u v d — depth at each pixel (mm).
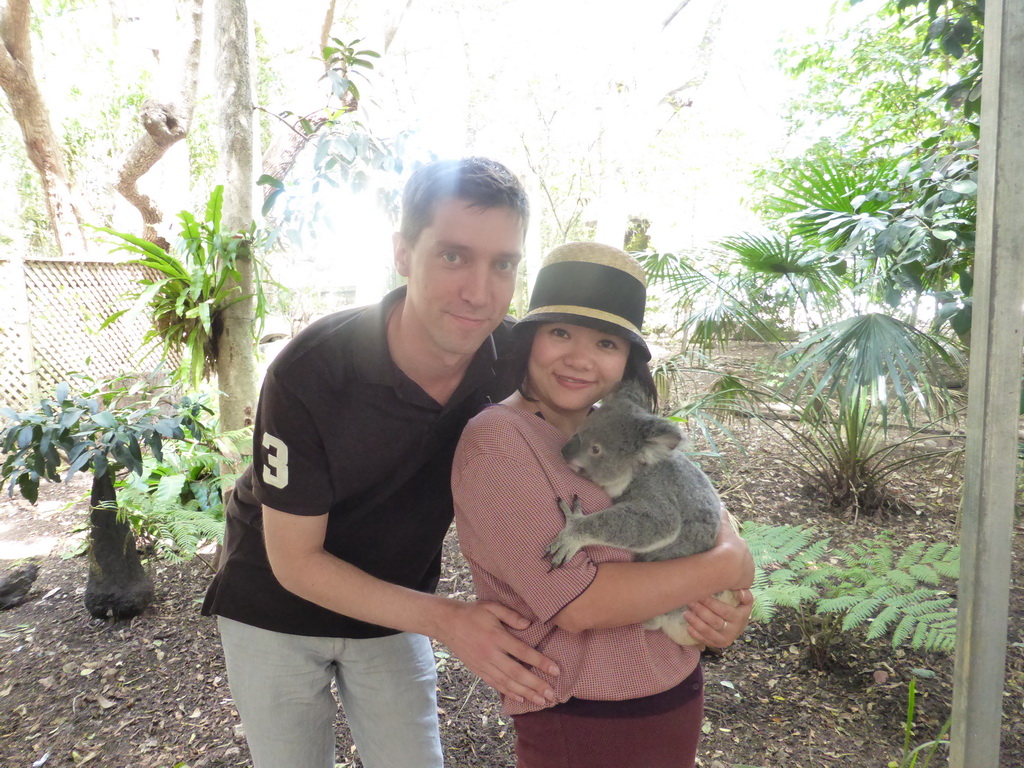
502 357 1747
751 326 4910
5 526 5539
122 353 8945
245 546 1795
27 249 15258
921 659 3369
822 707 3072
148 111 8406
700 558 1477
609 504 1582
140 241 4406
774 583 3441
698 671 1600
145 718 3127
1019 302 1243
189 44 8430
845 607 3170
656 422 1647
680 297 5398
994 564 1307
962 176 3785
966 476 1338
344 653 1853
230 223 4598
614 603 1361
